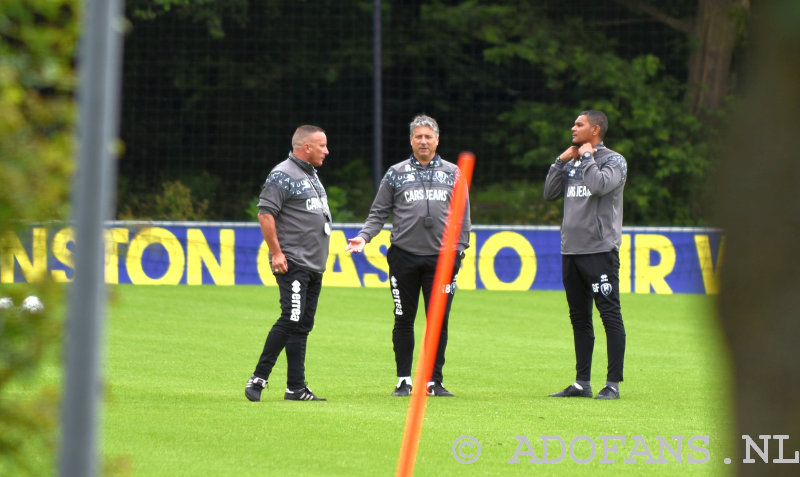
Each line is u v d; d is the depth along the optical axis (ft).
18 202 41.63
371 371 110.93
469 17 350.43
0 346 42.88
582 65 337.52
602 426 80.38
